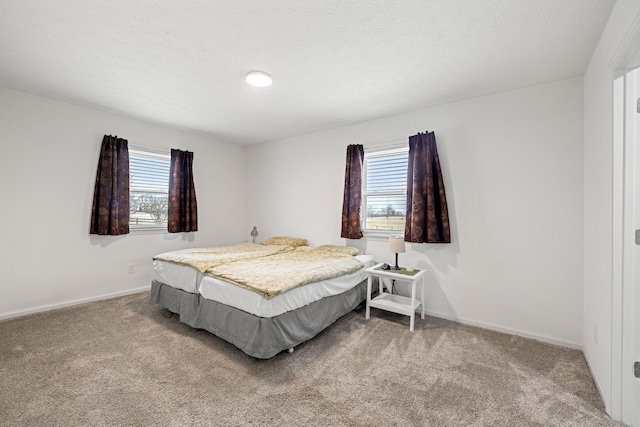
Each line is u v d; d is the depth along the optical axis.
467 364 2.04
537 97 2.50
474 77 2.39
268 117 3.47
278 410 1.54
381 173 3.54
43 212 2.96
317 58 2.14
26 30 1.83
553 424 1.47
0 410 1.49
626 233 1.51
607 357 1.59
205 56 2.13
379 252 3.46
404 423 1.46
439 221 2.91
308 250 3.63
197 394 1.66
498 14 1.63
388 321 2.85
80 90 2.76
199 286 2.54
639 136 1.50
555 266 2.41
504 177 2.64
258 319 1.98
